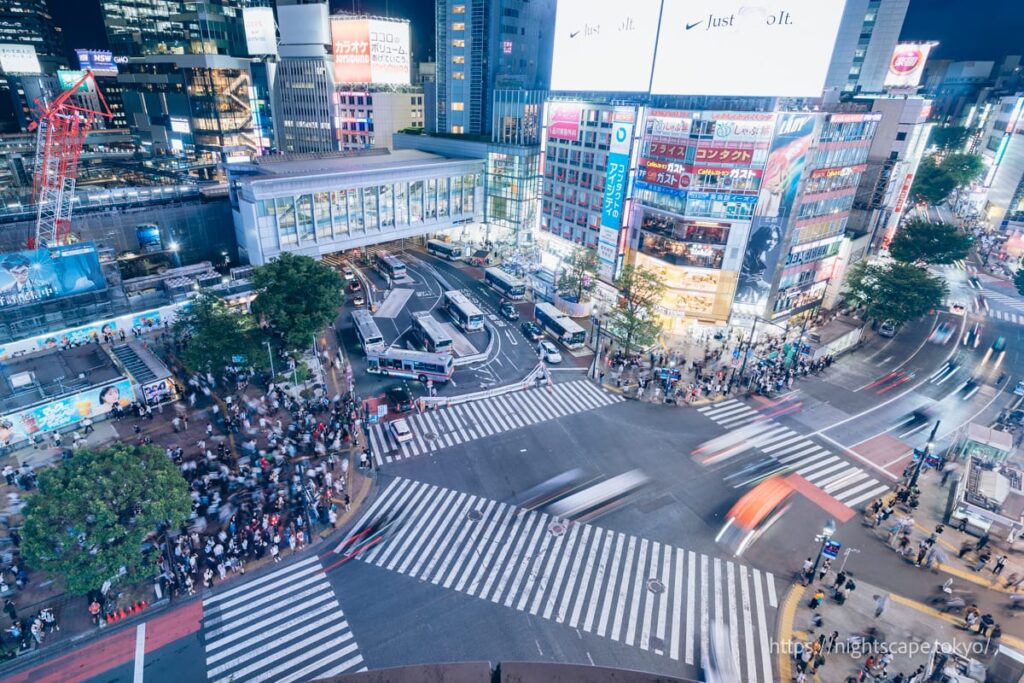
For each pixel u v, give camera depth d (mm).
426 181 93562
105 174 116625
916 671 29172
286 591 33312
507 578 34750
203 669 28656
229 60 139250
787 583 35094
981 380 61031
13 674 28109
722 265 65812
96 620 30828
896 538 38656
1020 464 46000
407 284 86625
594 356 64688
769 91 58125
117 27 156000
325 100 138750
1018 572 36312
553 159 88250
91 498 28625
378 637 30594
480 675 6992
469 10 115750
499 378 59375
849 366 63688
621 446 48312
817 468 46062
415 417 51719
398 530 38250
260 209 75125
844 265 75125
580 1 77562
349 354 63750
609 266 78000
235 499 39375
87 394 46938
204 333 50281
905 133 75312
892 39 95938
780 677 29219
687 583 34781
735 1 57219
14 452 44250
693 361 62719
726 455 47500
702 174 62719
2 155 104688
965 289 87500
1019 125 110562
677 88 64000
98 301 58125
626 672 7051
